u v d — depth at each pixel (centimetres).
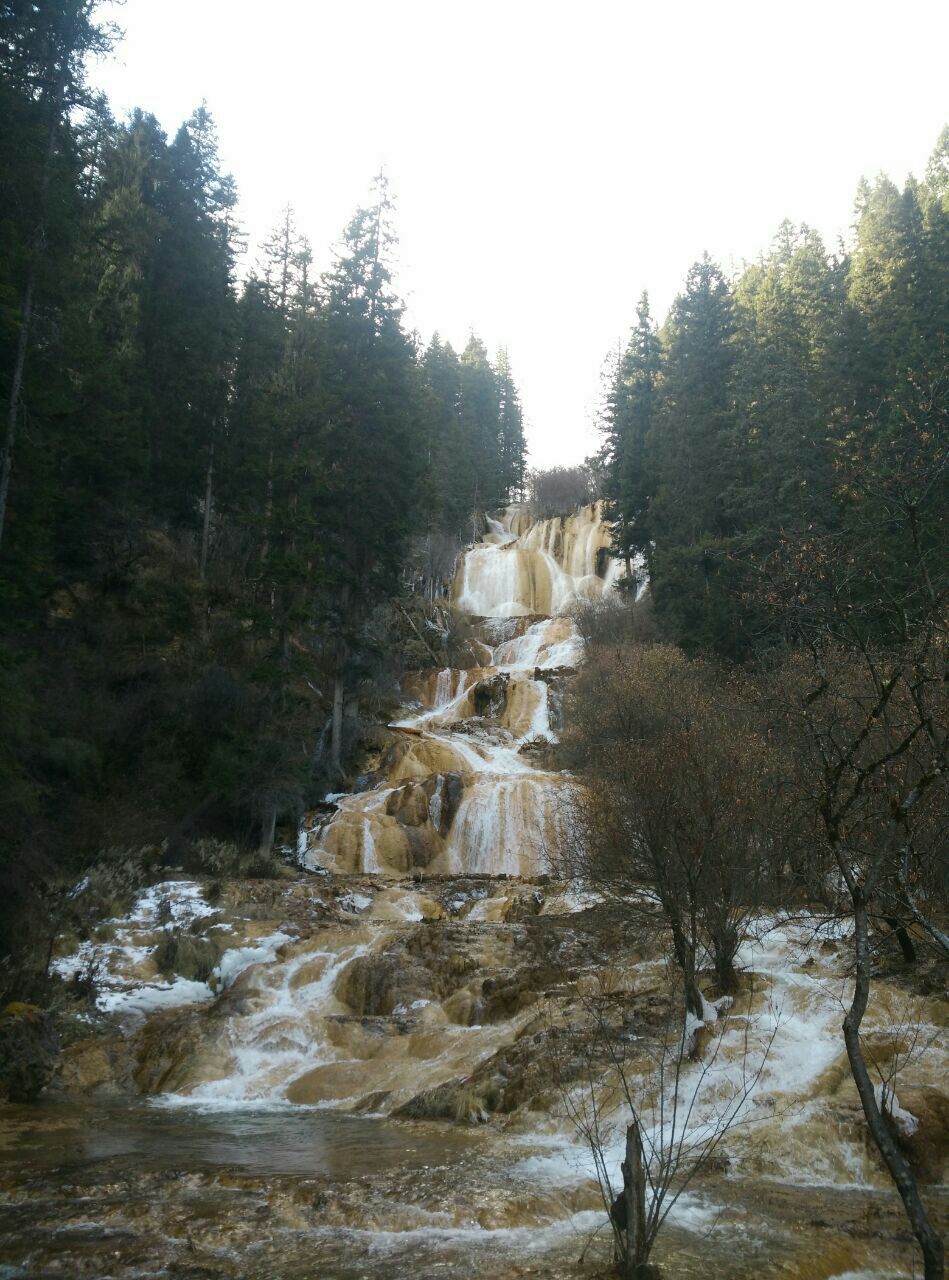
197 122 4341
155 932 1898
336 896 2230
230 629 3316
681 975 1318
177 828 2541
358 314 3650
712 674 2800
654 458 4381
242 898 2112
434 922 1917
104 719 2620
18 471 1995
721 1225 722
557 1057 1148
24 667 2266
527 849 2850
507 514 7925
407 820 3002
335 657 3512
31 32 1962
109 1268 639
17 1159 933
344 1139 1021
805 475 2906
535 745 3678
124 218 3650
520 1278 612
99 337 3306
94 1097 1309
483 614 5997
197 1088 1323
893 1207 770
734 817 1229
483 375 7762
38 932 1725
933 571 1038
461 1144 980
